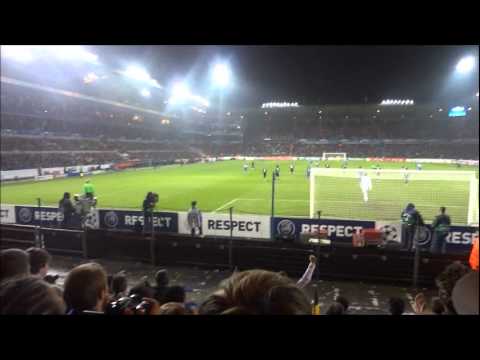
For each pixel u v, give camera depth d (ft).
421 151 248.52
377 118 312.29
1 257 9.68
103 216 48.03
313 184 49.83
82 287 8.55
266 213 62.03
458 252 37.09
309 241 35.60
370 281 33.60
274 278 5.06
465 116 275.39
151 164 178.91
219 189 91.71
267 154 280.92
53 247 41.93
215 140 333.62
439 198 50.55
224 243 37.24
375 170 49.06
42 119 184.85
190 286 32.83
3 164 123.24
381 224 38.99
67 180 115.96
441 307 10.25
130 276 35.45
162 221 45.83
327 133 324.60
